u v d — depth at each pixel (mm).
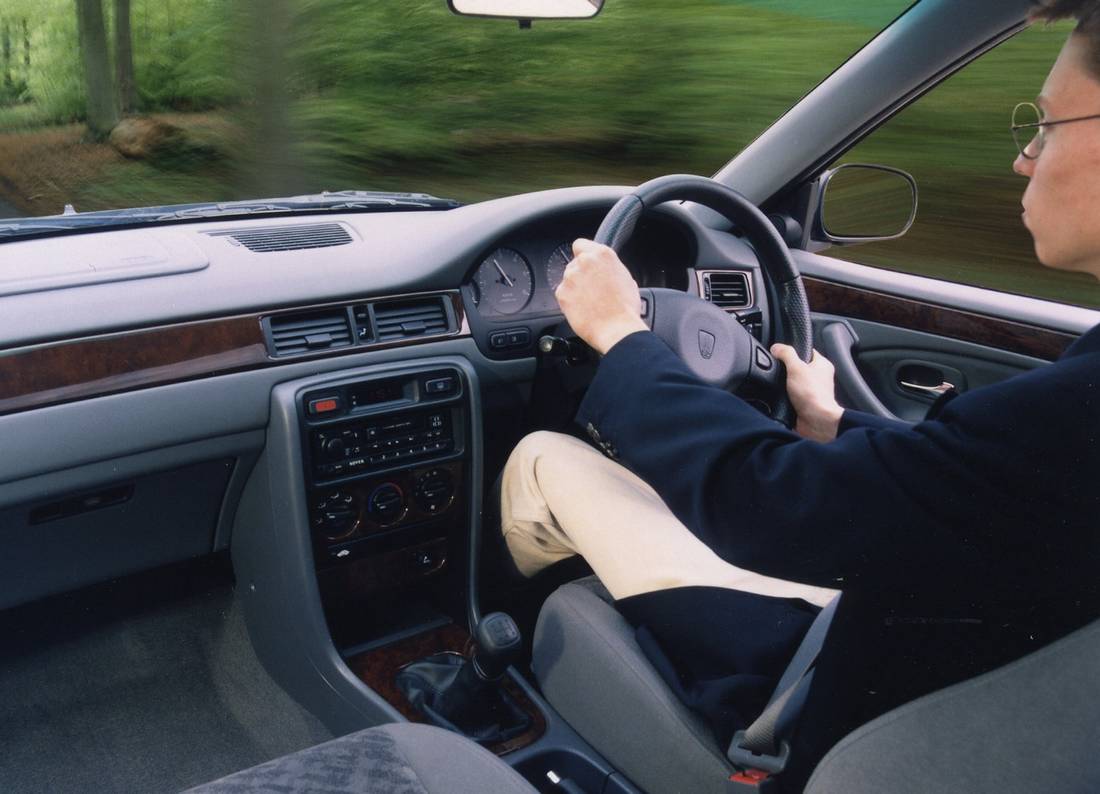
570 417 2211
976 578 843
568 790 1648
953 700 870
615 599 1606
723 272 2295
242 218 2258
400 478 2033
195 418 1832
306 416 1887
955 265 2508
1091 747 799
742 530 948
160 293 1804
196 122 7086
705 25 5090
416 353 2051
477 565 2162
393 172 6402
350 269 2012
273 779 1036
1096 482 784
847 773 933
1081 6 801
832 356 2559
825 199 2553
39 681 2295
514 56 6195
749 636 1434
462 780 1059
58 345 1695
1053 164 832
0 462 1665
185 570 2588
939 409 972
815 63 4523
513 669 1919
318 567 2014
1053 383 802
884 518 854
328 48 6188
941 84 2285
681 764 1401
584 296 1152
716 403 1013
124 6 7930
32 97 9008
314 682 2094
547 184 5961
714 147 5188
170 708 2248
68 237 2004
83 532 1924
